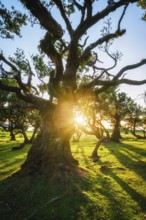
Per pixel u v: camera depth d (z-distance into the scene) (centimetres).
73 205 1370
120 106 5403
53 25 1388
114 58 1948
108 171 2219
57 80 1783
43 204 1404
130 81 1964
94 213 1275
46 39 1677
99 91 2058
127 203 1412
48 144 1980
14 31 1831
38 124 4719
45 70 2434
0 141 6419
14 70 2050
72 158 2158
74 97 1983
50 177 1770
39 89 2489
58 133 2003
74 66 1973
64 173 1839
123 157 3062
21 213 1317
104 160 2852
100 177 1964
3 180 1914
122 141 5728
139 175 2055
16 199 1514
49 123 2053
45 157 1936
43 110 2098
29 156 2027
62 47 2095
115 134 5575
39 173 1836
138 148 3994
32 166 1920
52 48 1697
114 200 1455
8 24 1773
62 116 2002
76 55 1912
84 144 5219
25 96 2038
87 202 1406
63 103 2002
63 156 2062
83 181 1780
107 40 1898
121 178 1959
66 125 2000
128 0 1553
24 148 4422
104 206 1362
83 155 3297
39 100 2044
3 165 2691
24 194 1573
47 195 1531
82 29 1645
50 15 1396
